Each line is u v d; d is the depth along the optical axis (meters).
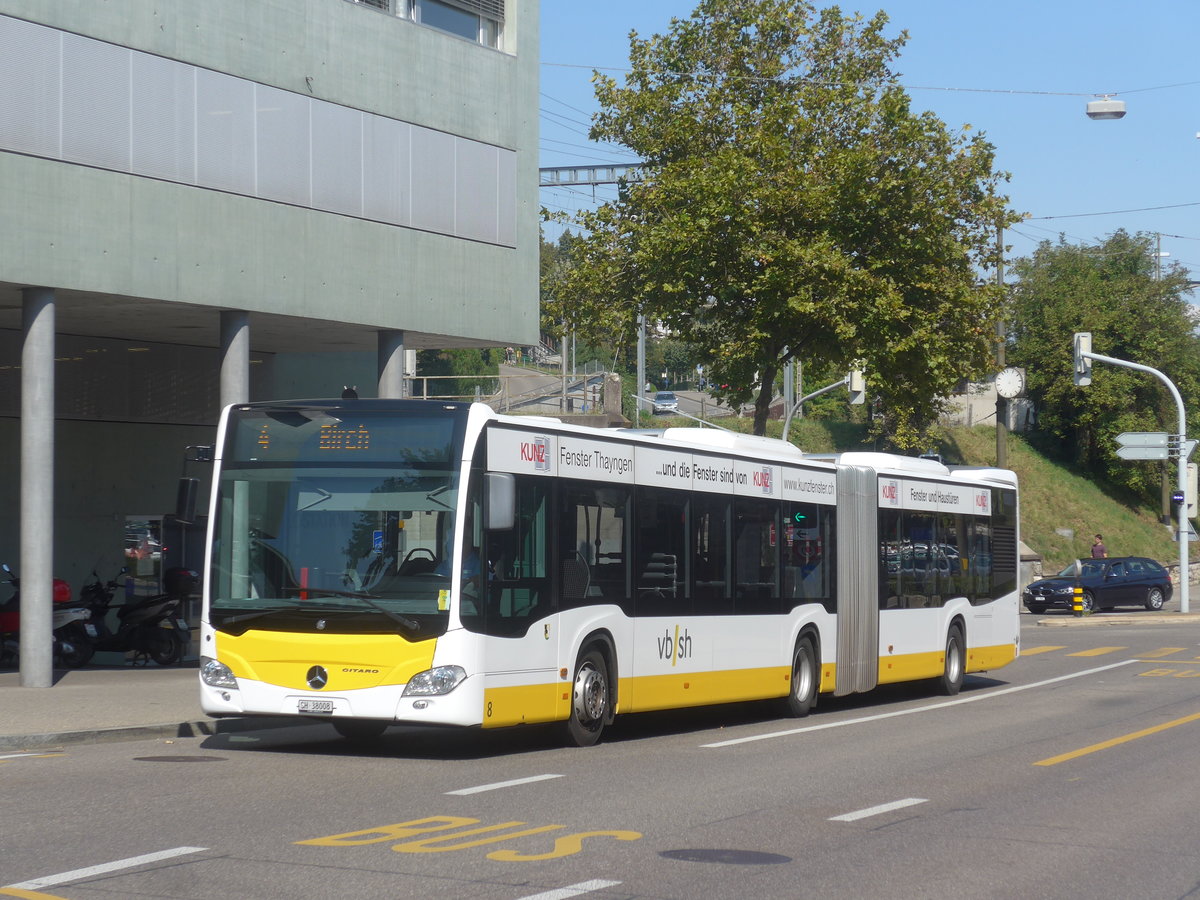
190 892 7.11
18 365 23.22
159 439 25.84
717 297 27.19
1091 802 11.14
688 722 17.64
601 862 8.20
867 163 25.98
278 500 13.06
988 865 8.53
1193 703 20.12
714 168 26.34
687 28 28.75
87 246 18.48
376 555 12.72
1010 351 66.62
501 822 9.45
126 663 23.47
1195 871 8.50
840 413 68.44
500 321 25.08
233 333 20.67
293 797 10.35
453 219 24.16
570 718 13.95
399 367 23.44
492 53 24.94
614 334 29.34
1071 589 45.16
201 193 19.95
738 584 16.88
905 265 26.69
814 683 18.58
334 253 22.00
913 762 13.41
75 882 7.30
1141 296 64.38
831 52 28.89
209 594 13.09
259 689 12.77
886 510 20.66
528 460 13.43
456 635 12.43
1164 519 64.69
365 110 22.53
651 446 15.41
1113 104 34.03
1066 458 67.81
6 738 13.44
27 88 17.80
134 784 10.92
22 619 18.34
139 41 19.11
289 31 21.25
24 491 18.31
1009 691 22.67
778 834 9.35
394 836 8.77
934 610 21.80
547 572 13.58
